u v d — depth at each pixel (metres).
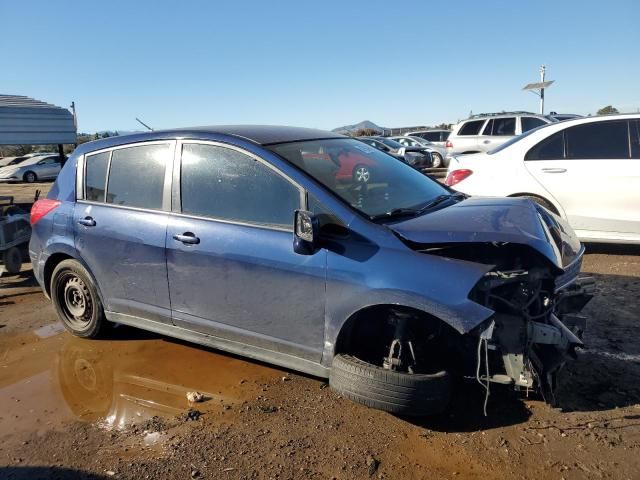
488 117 15.84
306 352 3.51
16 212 7.75
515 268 3.25
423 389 3.10
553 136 6.91
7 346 4.80
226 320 3.82
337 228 3.35
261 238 3.58
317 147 3.99
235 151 3.79
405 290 3.06
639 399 3.45
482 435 3.15
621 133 6.59
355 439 3.17
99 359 4.42
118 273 4.37
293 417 3.42
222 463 2.99
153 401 3.70
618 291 5.46
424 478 2.81
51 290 4.91
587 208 6.67
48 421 3.52
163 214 4.09
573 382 3.69
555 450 2.98
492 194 7.11
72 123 9.66
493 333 3.16
